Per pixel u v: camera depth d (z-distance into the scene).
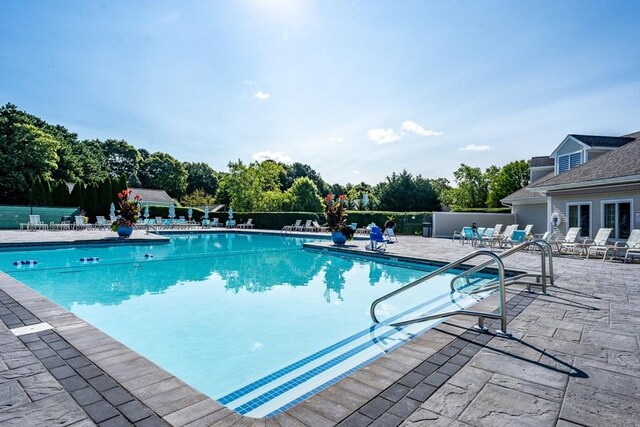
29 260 12.14
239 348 5.01
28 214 25.52
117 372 3.17
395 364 3.44
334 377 4.15
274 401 3.63
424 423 2.46
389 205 36.56
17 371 3.17
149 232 22.52
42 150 35.75
